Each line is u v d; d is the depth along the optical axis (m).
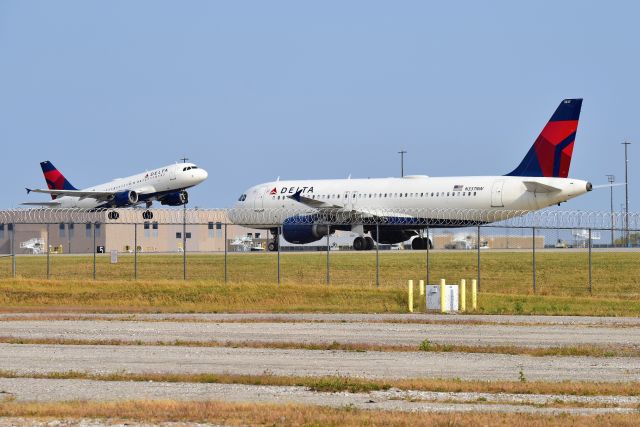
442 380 82.31
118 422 64.94
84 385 80.94
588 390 77.25
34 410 68.38
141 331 120.88
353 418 65.25
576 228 198.88
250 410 68.19
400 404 72.44
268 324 129.00
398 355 98.31
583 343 106.62
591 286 186.25
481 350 101.12
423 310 149.50
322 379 82.50
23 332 120.50
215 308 155.50
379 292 168.00
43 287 180.50
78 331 121.38
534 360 94.69
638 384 80.31
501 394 76.44
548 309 147.25
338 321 132.38
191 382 82.19
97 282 184.50
